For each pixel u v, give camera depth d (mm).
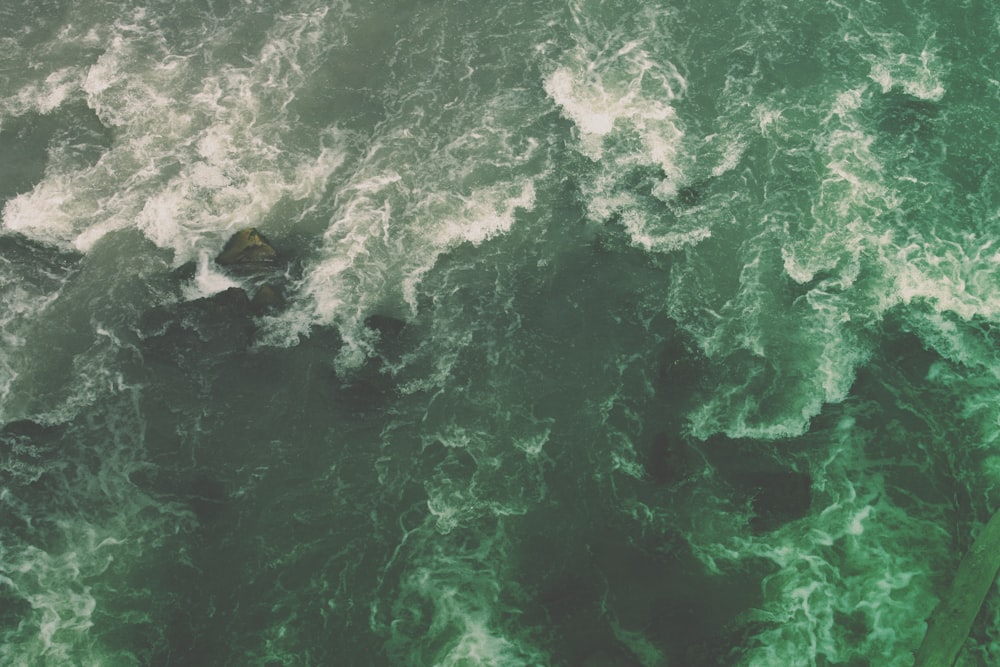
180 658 26094
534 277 33062
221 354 31422
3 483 28984
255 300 32219
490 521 28281
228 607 26844
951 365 31062
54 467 29297
